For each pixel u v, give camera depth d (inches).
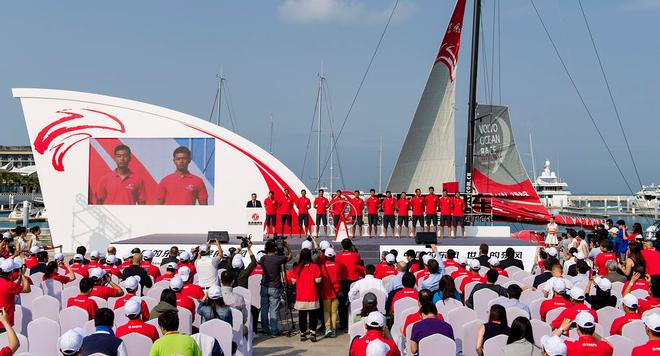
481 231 1131.3
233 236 1109.1
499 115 1428.4
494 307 362.6
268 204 1059.9
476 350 367.6
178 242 984.9
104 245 1180.5
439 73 1267.2
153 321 386.0
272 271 587.8
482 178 1422.2
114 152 1186.0
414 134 1273.4
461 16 1255.5
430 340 348.5
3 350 285.3
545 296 480.7
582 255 757.9
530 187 1425.9
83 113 1190.3
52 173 1184.8
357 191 1087.6
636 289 507.8
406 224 1084.5
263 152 1192.2
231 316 434.0
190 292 488.1
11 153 5556.1
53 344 389.7
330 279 574.6
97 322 326.6
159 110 1192.8
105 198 1184.2
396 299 474.9
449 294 454.9
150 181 1185.4
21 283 470.3
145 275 552.4
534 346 314.5
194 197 1184.8
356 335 402.6
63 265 647.8
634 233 872.9
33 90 1183.6
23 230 878.4
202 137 1188.5
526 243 984.9
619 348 351.9
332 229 1157.7
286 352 524.7
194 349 307.9
